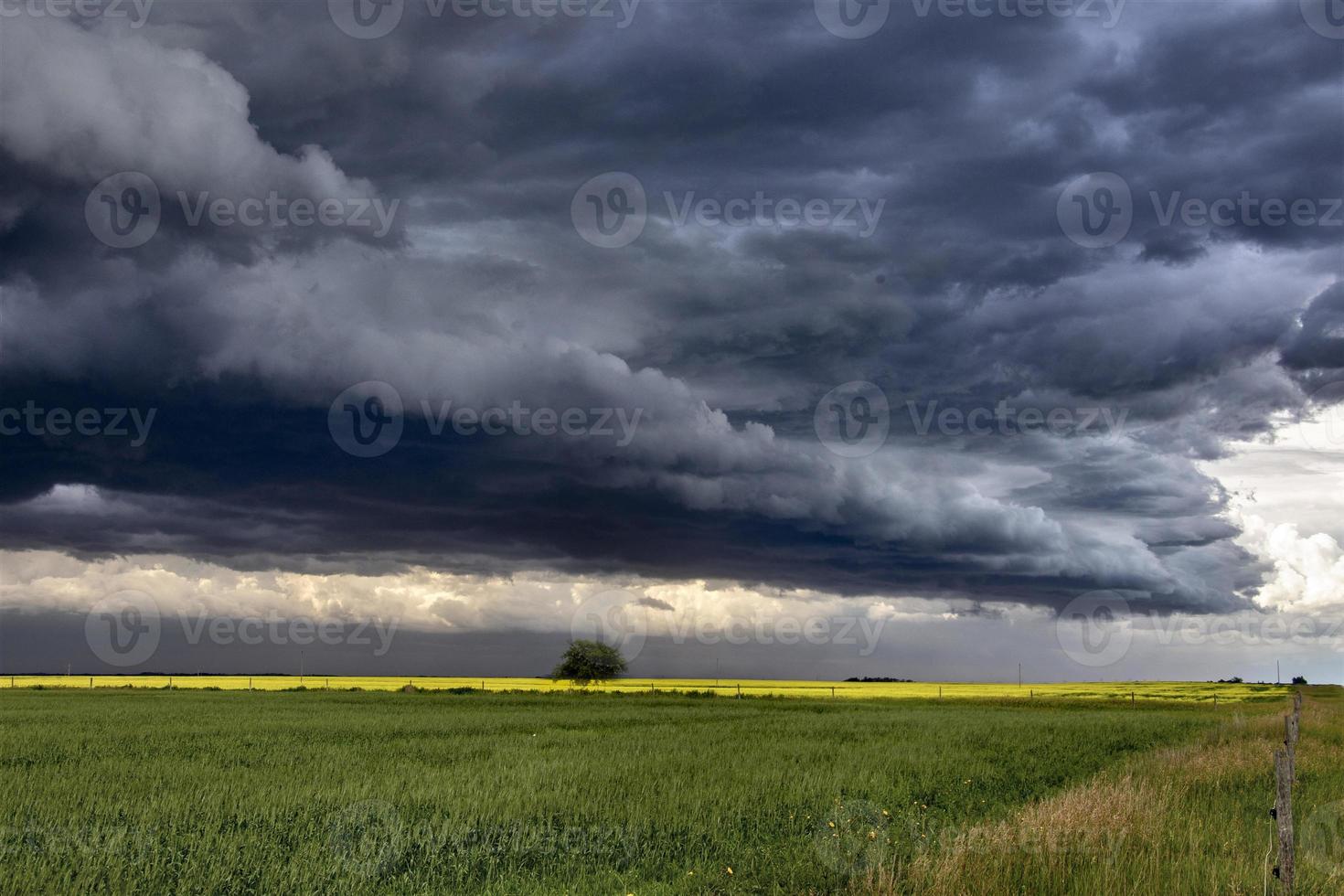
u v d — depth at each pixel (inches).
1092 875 405.4
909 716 2050.9
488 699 2930.6
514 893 452.4
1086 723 1758.1
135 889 448.5
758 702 2881.4
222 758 1022.4
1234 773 783.7
